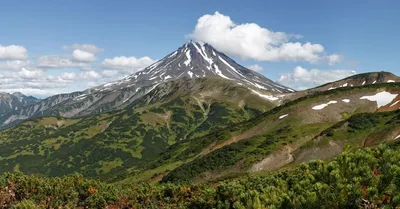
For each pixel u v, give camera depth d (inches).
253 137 4685.0
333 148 3668.8
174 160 5457.7
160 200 1411.2
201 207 893.8
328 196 421.4
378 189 416.2
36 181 1421.0
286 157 3860.7
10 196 1254.9
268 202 515.5
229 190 804.6
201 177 3875.5
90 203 1337.4
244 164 3816.4
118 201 1355.8
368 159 447.8
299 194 466.0
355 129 3895.2
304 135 4320.9
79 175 1592.0
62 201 1349.7
